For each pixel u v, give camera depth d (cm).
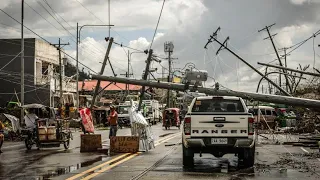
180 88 2442
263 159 1505
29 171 1177
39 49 5419
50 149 1992
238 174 1116
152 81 2559
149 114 6303
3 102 5300
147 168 1229
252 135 1244
